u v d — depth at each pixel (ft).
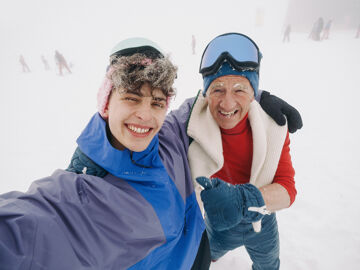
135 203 2.03
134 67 1.80
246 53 2.52
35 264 1.45
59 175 1.96
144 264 2.06
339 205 7.16
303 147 11.02
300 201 7.47
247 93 2.67
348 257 5.54
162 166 2.47
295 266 5.48
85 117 17.61
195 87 20.99
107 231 1.83
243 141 3.20
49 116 18.44
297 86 19.70
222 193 2.61
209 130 3.12
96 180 1.99
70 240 1.66
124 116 1.83
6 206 1.57
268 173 3.14
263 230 3.78
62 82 28.63
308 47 33.47
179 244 2.68
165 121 3.27
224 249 4.57
